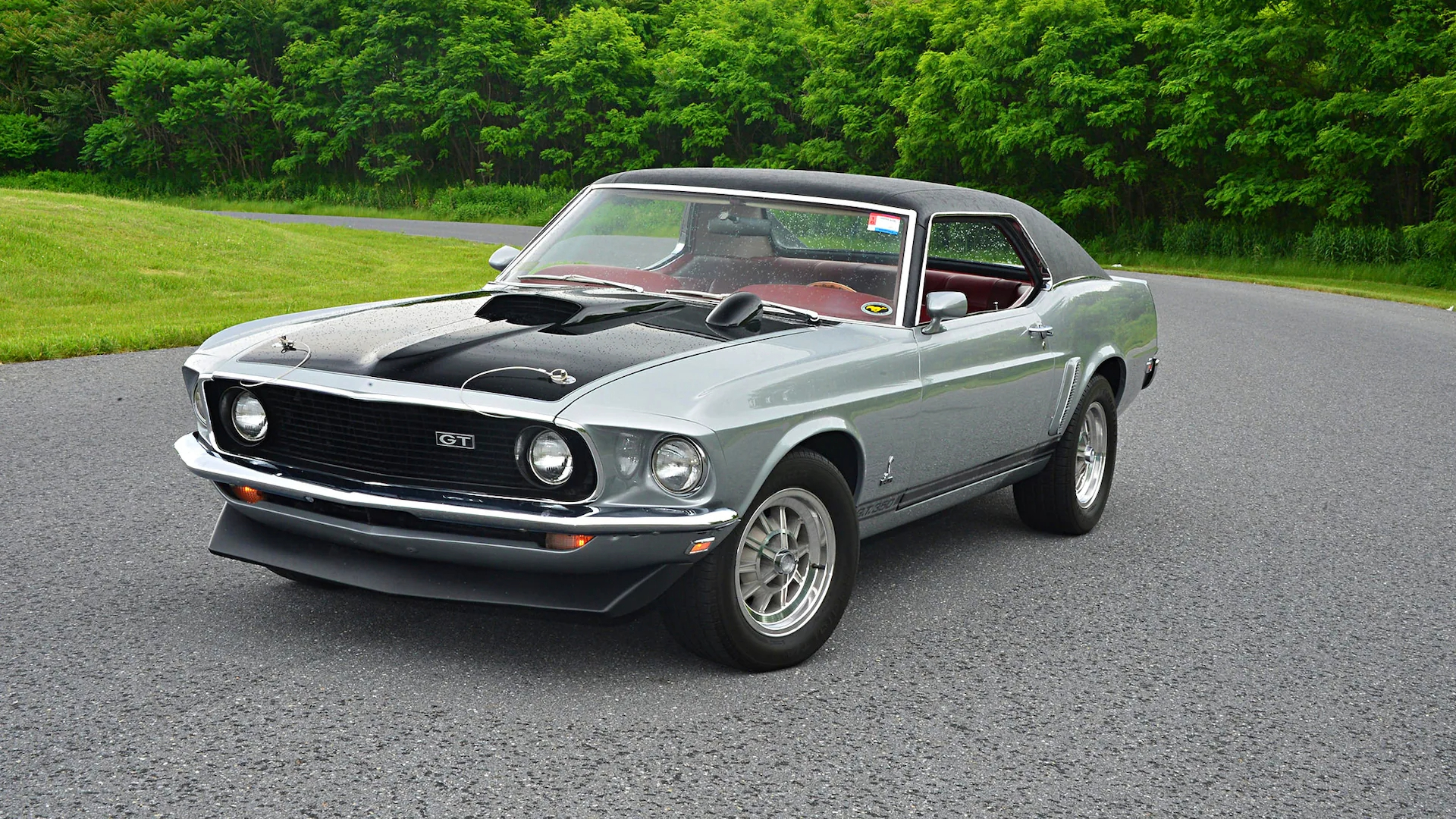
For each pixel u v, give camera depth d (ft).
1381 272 96.68
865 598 15.35
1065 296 17.83
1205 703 12.21
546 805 9.37
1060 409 17.53
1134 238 125.49
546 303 13.73
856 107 159.94
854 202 14.96
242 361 12.60
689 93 190.29
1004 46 129.80
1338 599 15.98
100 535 16.78
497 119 216.33
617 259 15.49
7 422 24.50
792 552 12.71
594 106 207.21
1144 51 127.95
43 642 12.62
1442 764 10.94
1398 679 13.11
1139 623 14.74
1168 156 116.78
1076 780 10.29
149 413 25.82
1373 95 103.04
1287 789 10.30
